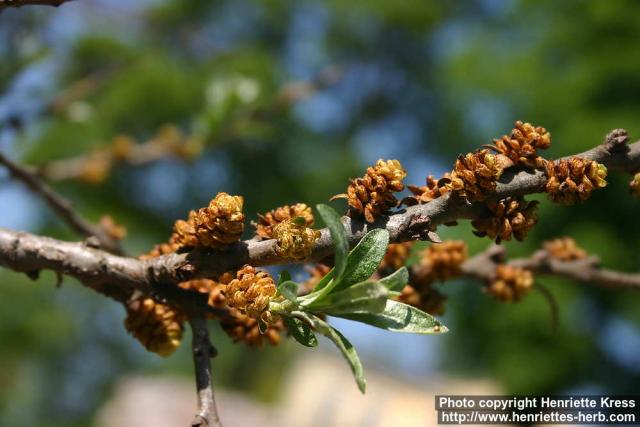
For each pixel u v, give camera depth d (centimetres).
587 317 997
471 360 1159
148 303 191
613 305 976
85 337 1427
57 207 315
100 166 463
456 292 1053
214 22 1598
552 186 167
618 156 174
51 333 1310
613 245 945
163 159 499
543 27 1223
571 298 952
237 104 451
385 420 1477
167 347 190
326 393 1593
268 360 1741
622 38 1077
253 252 165
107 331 1451
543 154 1065
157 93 1323
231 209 160
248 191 1422
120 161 465
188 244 175
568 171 167
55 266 190
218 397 1399
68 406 1439
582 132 1011
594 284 257
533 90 1132
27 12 404
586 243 942
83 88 409
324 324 146
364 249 151
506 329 996
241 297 155
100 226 323
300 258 157
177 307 185
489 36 1393
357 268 151
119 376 1475
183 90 1345
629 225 962
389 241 165
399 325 149
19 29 382
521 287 247
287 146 1425
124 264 185
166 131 473
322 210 145
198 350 177
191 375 1677
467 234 903
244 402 1493
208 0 1585
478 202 167
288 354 1744
